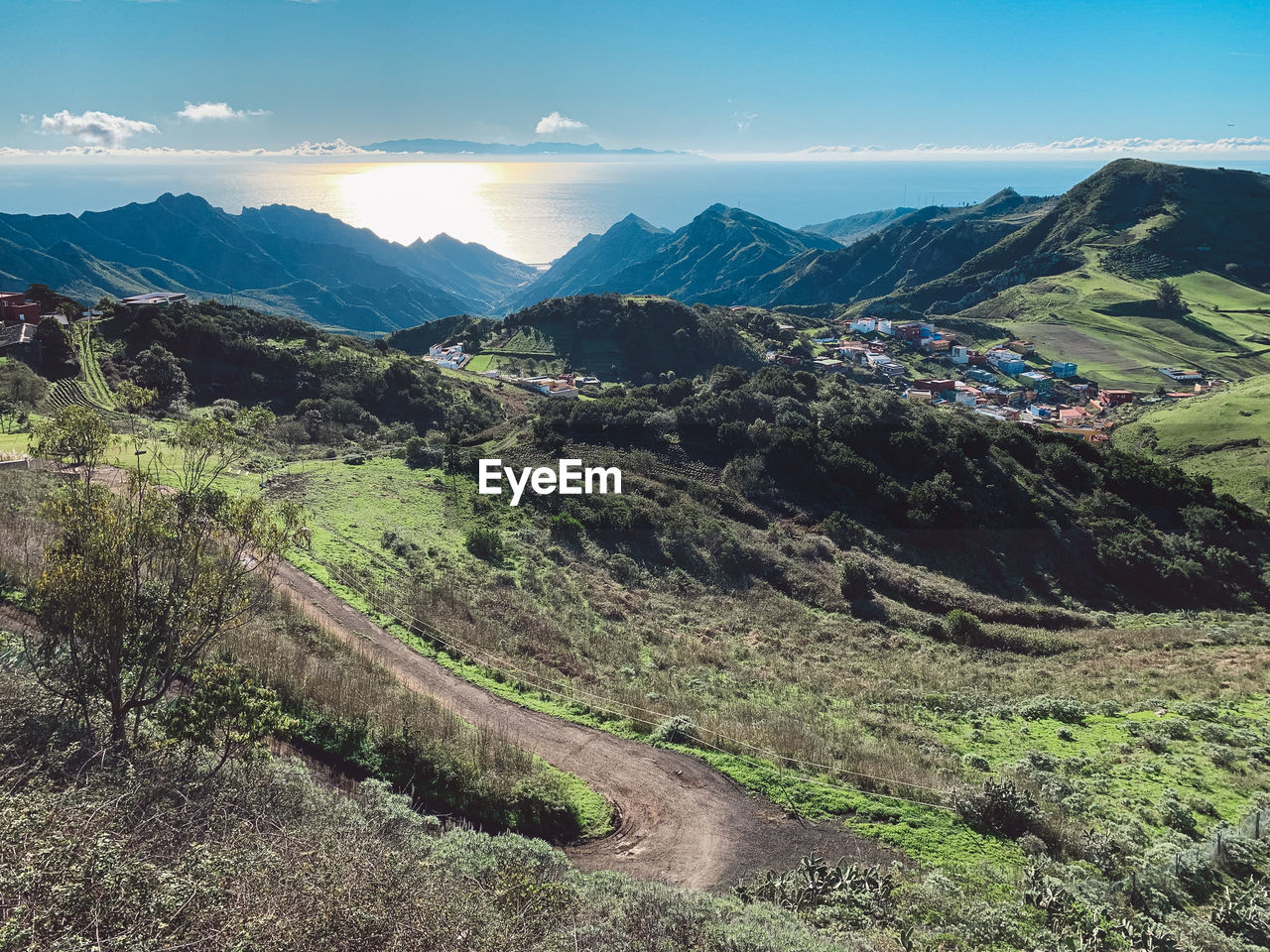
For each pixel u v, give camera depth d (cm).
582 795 1797
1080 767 2198
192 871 881
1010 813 1792
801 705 2698
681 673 2905
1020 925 1366
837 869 1500
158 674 1670
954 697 2866
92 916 768
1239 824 1823
